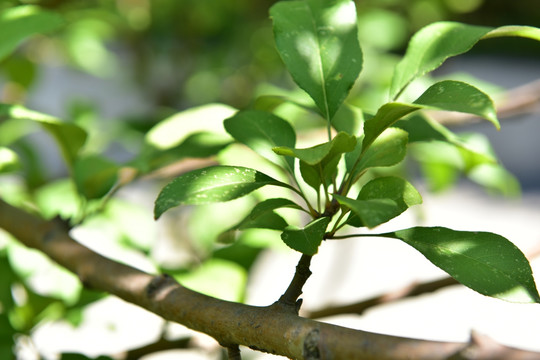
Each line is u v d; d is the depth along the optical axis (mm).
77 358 703
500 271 571
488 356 513
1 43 678
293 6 618
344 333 543
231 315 578
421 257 2328
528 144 3857
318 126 1045
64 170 1169
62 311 773
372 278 2111
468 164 787
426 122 665
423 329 1837
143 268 802
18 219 688
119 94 1857
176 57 1583
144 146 712
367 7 1491
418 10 1599
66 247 666
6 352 724
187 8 1530
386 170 877
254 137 620
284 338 558
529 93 856
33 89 1143
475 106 547
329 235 582
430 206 2932
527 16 1819
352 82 605
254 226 593
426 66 610
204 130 716
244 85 1554
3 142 966
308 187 630
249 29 1562
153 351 725
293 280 572
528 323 1859
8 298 761
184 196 570
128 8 1508
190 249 1124
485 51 4043
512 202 3018
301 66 607
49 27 682
